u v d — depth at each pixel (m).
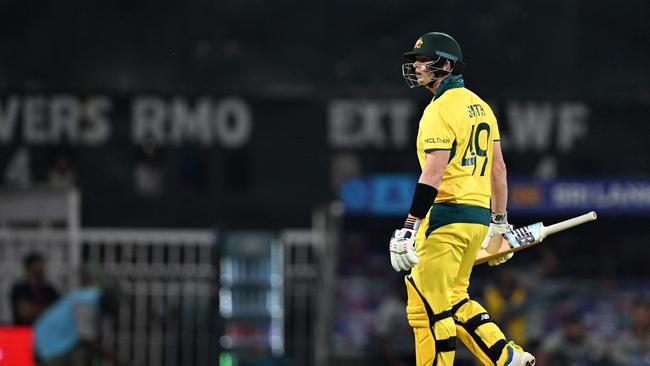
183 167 68.62
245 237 59.91
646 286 61.75
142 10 69.62
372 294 60.28
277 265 59.59
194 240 59.94
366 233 62.72
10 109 68.69
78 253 56.91
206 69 69.38
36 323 51.16
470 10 69.25
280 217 66.44
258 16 69.50
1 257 56.97
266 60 69.38
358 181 61.03
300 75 69.12
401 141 68.38
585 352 55.84
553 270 61.28
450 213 26.69
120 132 68.81
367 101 68.50
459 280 27.67
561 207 62.44
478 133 26.91
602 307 59.69
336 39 69.25
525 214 62.59
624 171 68.88
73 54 69.31
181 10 69.56
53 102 68.75
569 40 69.50
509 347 27.33
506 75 69.25
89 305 49.69
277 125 68.75
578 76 69.38
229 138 68.69
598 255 63.94
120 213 64.25
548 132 68.75
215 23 69.50
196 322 59.53
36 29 69.31
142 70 69.38
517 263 63.62
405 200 60.84
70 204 56.91
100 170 68.50
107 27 69.44
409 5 69.19
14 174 68.25
